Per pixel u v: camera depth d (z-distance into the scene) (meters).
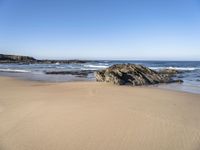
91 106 9.75
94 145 5.77
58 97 11.89
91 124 7.29
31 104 10.02
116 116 8.20
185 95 13.39
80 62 96.50
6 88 15.30
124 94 13.28
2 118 7.86
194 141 6.04
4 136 6.29
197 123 7.57
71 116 8.16
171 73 31.92
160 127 7.09
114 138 6.20
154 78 21.62
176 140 6.10
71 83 18.83
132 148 5.61
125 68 22.45
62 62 88.88
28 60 92.19
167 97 12.55
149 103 10.67
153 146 5.72
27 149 5.53
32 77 25.33
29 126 7.07
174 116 8.38
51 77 25.88
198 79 25.06
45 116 8.12
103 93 13.52
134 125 7.24
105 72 21.70
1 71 34.38
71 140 6.05
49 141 5.98
